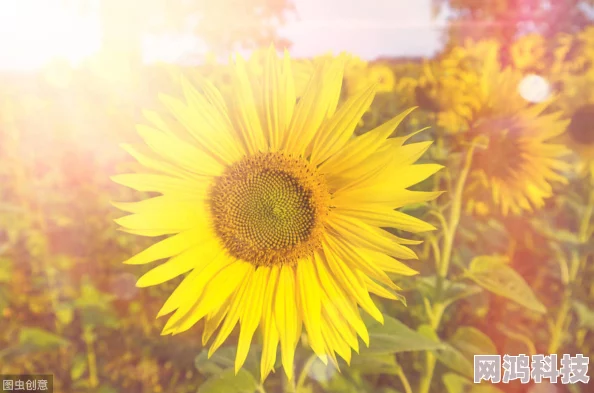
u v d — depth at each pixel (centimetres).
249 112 45
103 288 56
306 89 45
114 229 54
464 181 51
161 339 55
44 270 56
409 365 56
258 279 46
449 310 56
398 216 44
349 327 45
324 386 53
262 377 46
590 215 53
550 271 55
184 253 46
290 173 45
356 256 45
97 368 58
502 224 52
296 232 45
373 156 44
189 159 46
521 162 50
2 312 58
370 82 48
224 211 45
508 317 55
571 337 57
